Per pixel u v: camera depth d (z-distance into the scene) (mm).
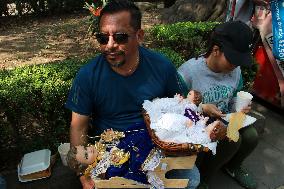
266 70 4316
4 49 7277
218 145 2873
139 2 10422
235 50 2492
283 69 4070
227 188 3240
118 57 2098
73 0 10539
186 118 2082
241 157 3164
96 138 2402
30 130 3117
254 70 3994
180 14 7191
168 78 2365
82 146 2152
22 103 2924
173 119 2039
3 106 2910
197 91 2477
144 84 2281
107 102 2270
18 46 7469
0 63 6465
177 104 2178
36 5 10391
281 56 3857
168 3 9984
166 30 4395
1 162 3180
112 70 2217
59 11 10547
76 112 2283
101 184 2131
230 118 2578
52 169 2922
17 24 9516
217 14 6789
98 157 2121
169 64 2365
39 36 8156
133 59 2193
